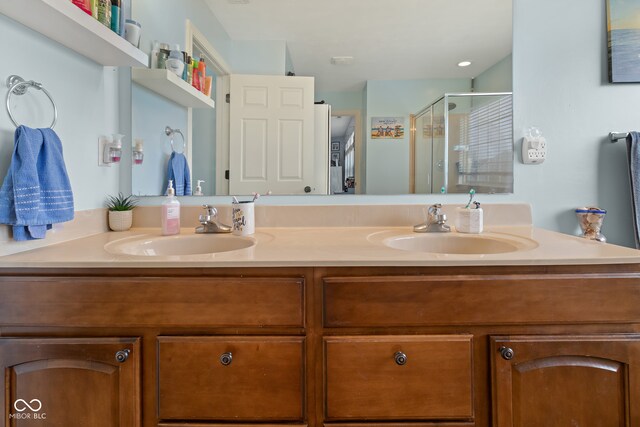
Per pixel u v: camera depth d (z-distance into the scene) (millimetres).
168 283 784
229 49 1386
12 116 880
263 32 1380
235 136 1400
